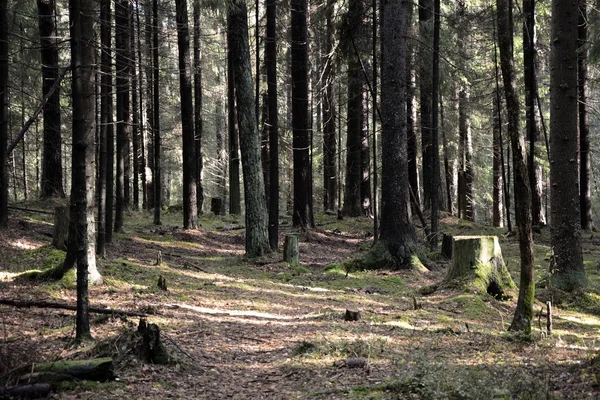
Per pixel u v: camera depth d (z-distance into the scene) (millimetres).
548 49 22672
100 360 6172
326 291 13266
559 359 6805
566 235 11633
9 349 6238
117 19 17000
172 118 34969
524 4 16500
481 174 34531
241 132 17172
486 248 12023
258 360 7676
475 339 8211
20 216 17750
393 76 15898
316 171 40125
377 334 8750
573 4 11305
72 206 11453
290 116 31609
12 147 8289
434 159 18344
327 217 28141
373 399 5355
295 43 21906
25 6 18641
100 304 10250
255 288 13281
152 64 20359
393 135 15922
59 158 21266
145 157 33688
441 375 5676
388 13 15969
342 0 22000
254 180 17219
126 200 29734
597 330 9633
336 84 27406
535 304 11156
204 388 6344
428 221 25469
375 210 17953
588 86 23344
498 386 5305
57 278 11352
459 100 26688
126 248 17047
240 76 16922
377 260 15805
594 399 4684
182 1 20047
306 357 7359
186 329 9156
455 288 11891
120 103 19734
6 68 14742
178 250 18641
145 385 6219
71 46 7590
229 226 24953
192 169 22328
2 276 11609
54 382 5805
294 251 16688
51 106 19453
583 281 11547
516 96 7965
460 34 21312
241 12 16703
